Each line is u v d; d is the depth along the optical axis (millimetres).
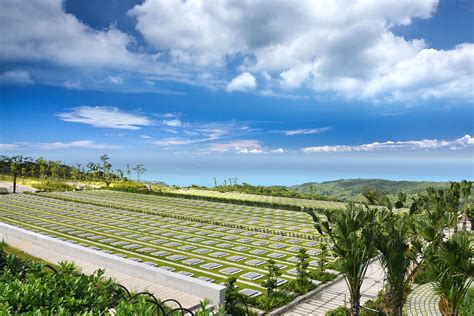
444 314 11703
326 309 16406
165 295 14328
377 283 19703
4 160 103375
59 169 99750
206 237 30531
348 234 11445
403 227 12688
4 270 9422
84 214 41594
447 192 22266
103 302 7332
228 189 75875
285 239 30328
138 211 44438
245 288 18562
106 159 98938
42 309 6453
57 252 19484
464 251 10609
